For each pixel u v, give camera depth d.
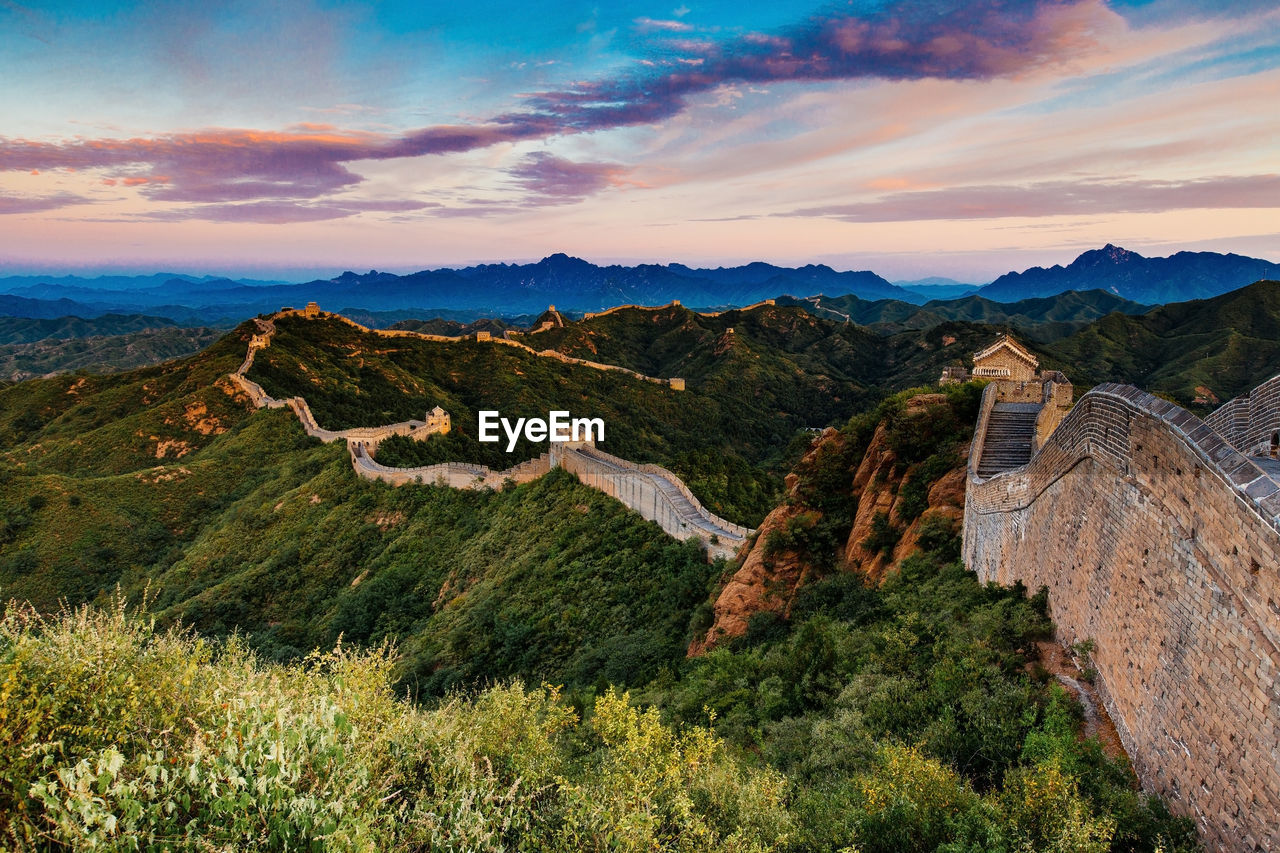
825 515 31.06
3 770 7.77
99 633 10.12
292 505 66.44
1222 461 9.93
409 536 58.00
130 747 9.10
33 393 114.25
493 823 10.14
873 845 10.92
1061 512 16.75
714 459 55.75
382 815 9.49
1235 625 9.35
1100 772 11.66
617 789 11.40
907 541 26.42
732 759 14.41
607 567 42.16
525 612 41.19
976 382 31.62
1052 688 14.03
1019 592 18.78
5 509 65.38
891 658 17.94
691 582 36.03
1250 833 8.67
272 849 8.33
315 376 106.94
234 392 94.94
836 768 14.32
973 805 10.80
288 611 53.66
